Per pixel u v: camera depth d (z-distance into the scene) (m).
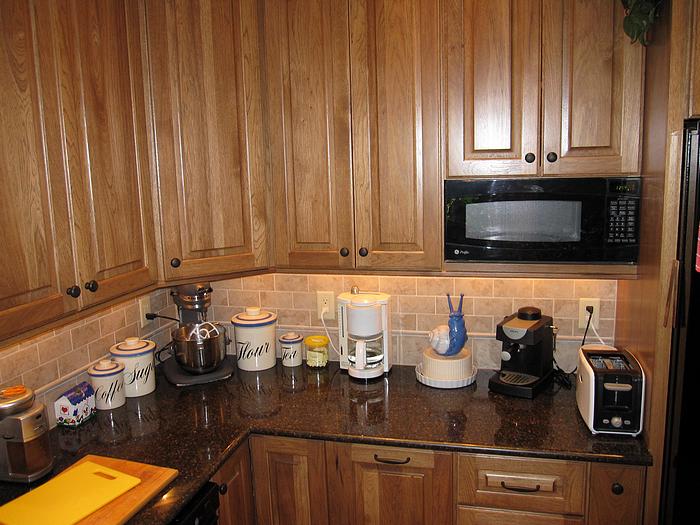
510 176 1.88
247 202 2.05
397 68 1.92
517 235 1.89
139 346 2.15
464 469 1.78
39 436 1.55
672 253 1.55
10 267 1.32
